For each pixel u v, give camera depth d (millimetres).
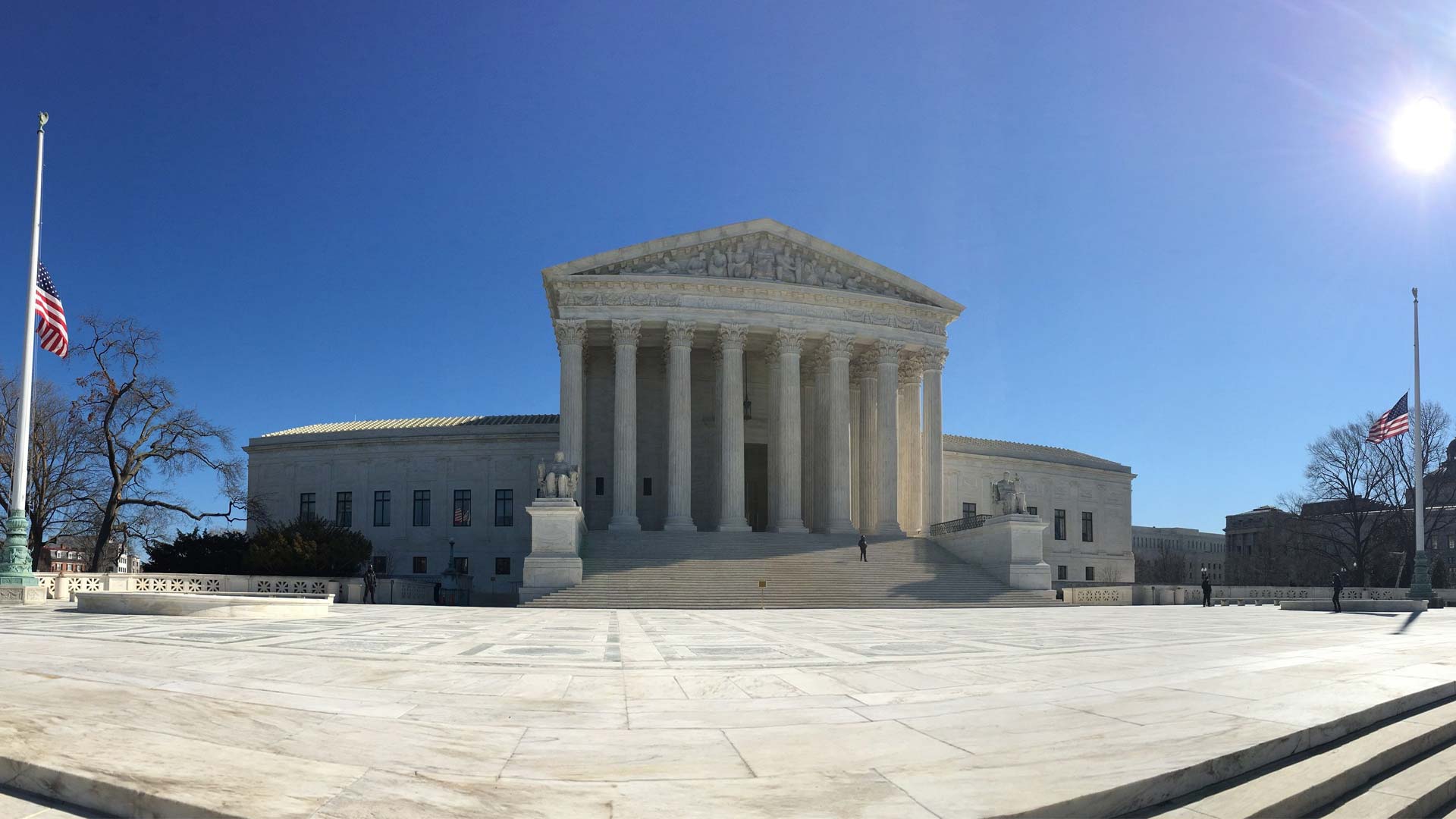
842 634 26078
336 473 83562
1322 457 86750
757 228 70625
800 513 68688
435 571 79875
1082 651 20266
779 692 13406
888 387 71562
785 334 69812
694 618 35562
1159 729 9961
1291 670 15266
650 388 79562
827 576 54750
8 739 7844
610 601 47219
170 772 7309
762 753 9031
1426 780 9602
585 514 76000
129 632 22703
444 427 81562
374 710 11242
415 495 81562
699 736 9906
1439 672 14688
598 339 73188
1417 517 55219
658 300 68125
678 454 66938
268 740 8812
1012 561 55625
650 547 59938
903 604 50125
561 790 7516
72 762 7336
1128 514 103125
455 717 10945
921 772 8180
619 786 7695
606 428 77812
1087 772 8117
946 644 22359
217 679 13828
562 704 12094
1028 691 13320
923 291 73562
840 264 72750
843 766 8469
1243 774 8938
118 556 72250
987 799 7293
